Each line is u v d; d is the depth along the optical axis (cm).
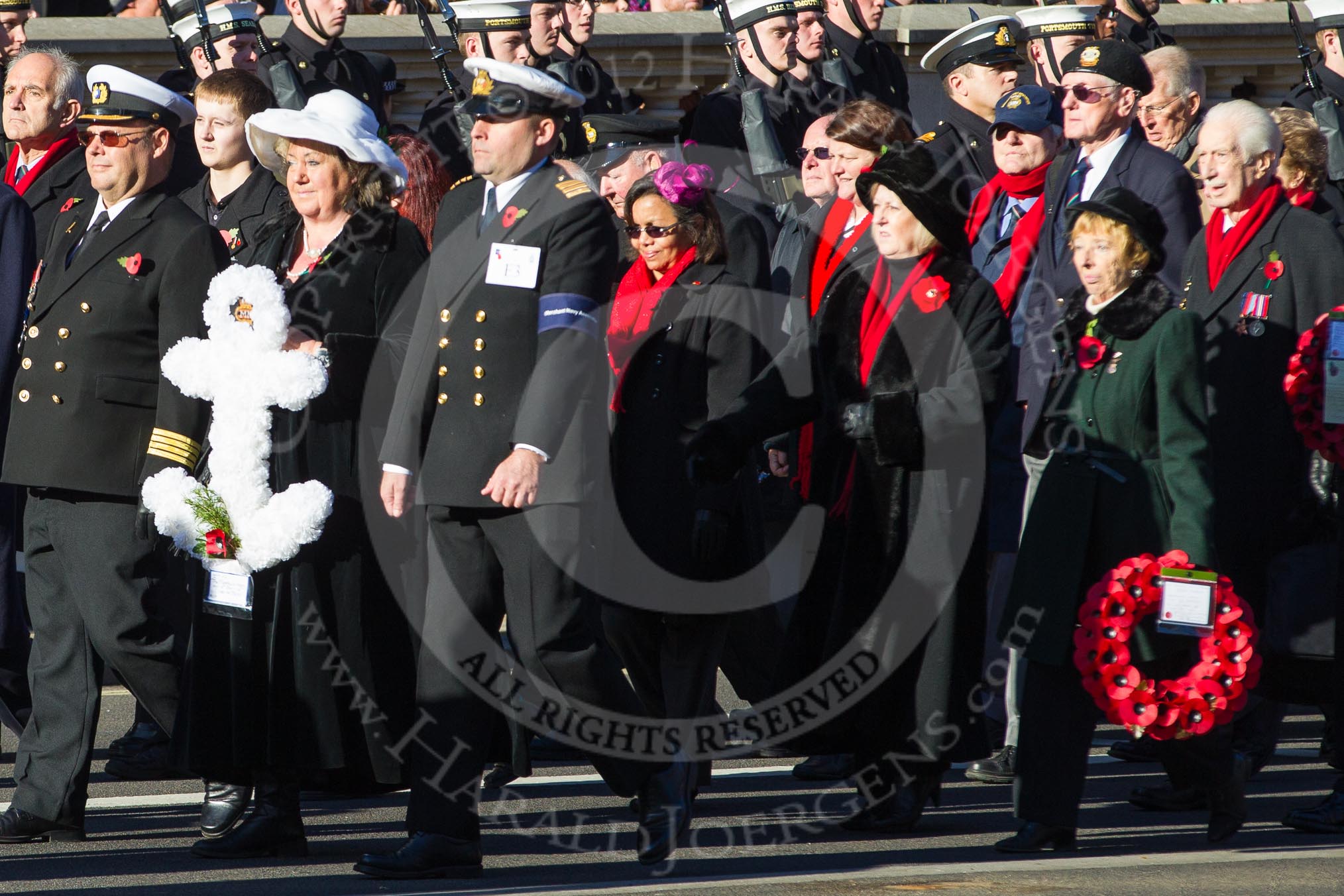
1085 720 1884
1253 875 1756
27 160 2725
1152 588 1825
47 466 1983
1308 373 2116
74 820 1995
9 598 2272
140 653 1997
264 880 1795
